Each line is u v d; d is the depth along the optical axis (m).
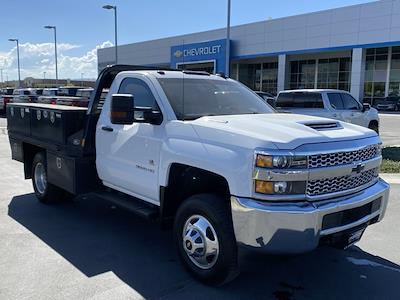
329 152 3.76
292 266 4.63
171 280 4.26
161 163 4.51
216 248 3.97
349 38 39.97
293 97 13.63
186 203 4.25
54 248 5.07
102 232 5.67
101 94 5.77
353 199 3.95
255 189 3.62
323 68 46.78
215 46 48.22
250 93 5.73
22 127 7.20
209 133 4.07
